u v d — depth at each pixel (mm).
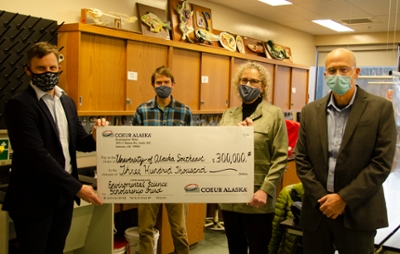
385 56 6551
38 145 1728
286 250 2467
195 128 1865
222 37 4414
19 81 2688
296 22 5887
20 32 2680
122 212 3525
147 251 2766
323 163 1839
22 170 1771
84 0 3248
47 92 1827
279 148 2117
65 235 1980
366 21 5668
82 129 2082
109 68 3023
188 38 3938
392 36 6391
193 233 3664
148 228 2775
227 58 4281
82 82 2830
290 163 4262
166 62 3523
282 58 5438
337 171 1781
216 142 1869
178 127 1865
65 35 2846
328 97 1919
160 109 2779
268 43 5406
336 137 1830
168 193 1875
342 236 1782
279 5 4824
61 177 1747
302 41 6730
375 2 4531
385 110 1741
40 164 1716
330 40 6977
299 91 5730
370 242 1774
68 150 1928
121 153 1862
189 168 1871
